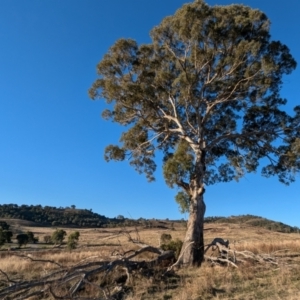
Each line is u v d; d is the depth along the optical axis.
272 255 18.31
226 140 23.70
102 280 13.31
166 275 15.17
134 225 18.30
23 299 10.68
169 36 21.38
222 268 16.72
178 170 19.23
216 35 19.44
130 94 21.14
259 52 19.81
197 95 20.98
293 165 21.48
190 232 19.02
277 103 22.45
